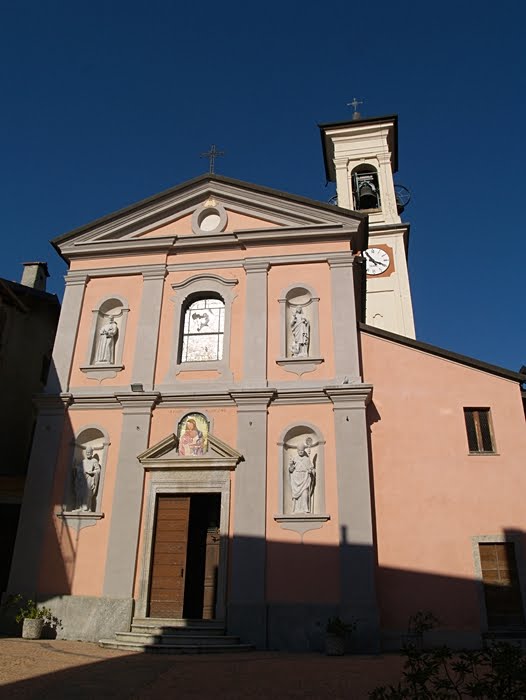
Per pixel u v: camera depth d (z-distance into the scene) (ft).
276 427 50.65
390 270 100.53
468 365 52.90
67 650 39.60
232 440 50.88
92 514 49.73
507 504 48.21
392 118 112.88
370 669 34.50
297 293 57.11
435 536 47.65
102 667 33.14
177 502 50.16
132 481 50.34
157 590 47.75
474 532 47.60
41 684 27.66
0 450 62.54
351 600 44.32
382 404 52.31
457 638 44.73
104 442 52.44
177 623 45.60
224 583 46.39
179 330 56.39
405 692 17.54
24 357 67.67
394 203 106.73
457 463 49.75
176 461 50.19
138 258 60.49
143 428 51.90
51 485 51.29
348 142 113.80
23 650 38.14
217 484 49.47
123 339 56.70
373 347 54.54
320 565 45.88
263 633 44.19
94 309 58.75
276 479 48.93
